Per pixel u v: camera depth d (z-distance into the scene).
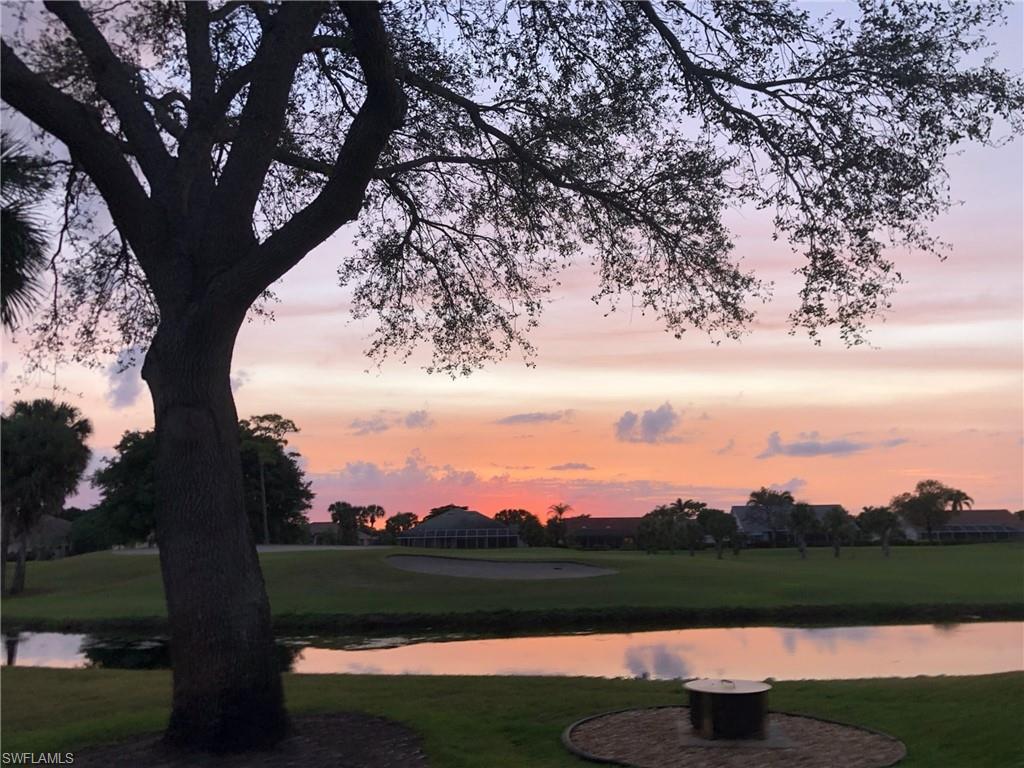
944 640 20.77
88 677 12.94
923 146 9.33
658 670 16.31
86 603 31.47
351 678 11.59
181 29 9.24
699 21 9.59
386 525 102.31
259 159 7.90
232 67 10.13
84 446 40.41
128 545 64.81
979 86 9.09
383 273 12.38
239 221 7.77
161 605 29.98
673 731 8.00
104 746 7.84
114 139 8.36
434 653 19.53
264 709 7.41
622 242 11.29
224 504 7.43
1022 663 16.78
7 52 6.96
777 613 26.78
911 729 7.91
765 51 9.47
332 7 9.01
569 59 10.12
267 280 7.52
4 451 37.56
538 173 11.19
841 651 18.91
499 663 17.62
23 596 36.31
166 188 7.92
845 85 9.43
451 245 12.12
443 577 34.94
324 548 49.78
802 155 9.63
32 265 7.88
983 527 101.25
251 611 7.45
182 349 7.45
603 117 10.52
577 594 30.09
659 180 10.56
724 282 10.88
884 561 48.56
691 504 70.25
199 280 7.64
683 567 38.72
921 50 9.07
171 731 7.38
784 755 7.16
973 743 7.27
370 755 7.27
